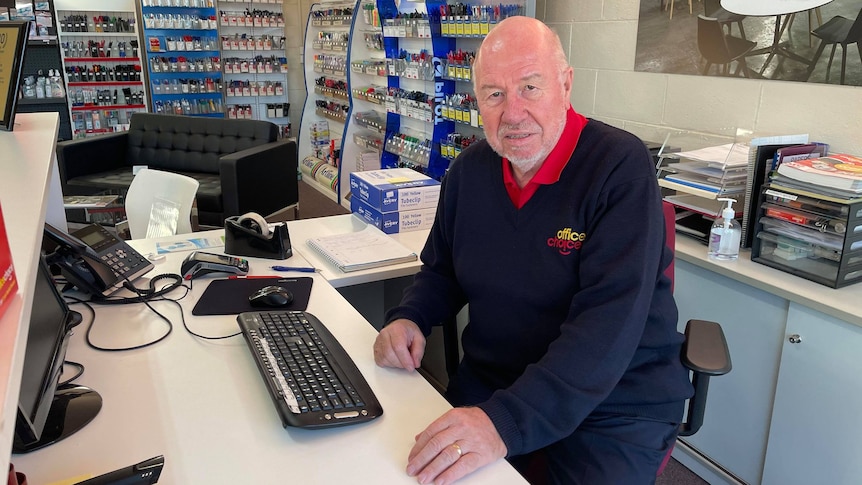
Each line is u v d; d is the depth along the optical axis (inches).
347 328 55.7
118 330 54.0
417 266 73.0
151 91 249.3
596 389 43.1
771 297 69.4
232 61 260.1
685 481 82.4
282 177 187.8
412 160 175.8
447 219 61.0
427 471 35.6
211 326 55.1
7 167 42.8
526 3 124.6
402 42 182.7
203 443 38.4
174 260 72.9
